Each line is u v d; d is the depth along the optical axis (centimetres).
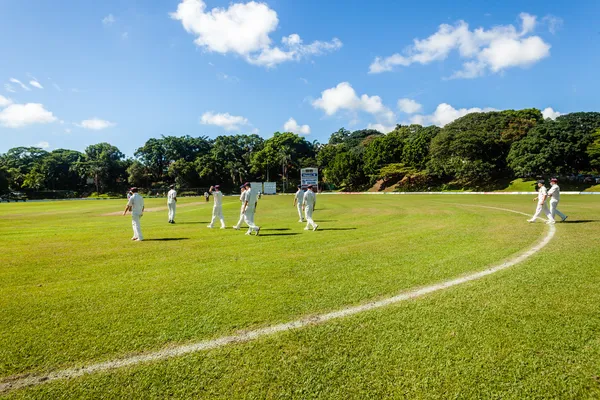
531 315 395
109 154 8956
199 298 477
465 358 310
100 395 270
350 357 316
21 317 419
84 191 8531
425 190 6469
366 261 673
